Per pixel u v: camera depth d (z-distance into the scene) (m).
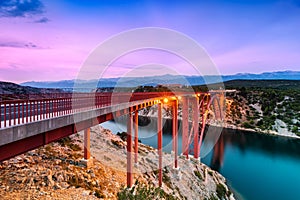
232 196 28.16
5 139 5.59
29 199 10.02
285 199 28.09
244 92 105.31
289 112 78.88
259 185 32.31
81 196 11.35
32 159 15.00
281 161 43.28
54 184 11.85
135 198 9.23
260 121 76.06
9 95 11.88
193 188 23.69
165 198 17.17
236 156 45.66
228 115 83.06
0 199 9.65
